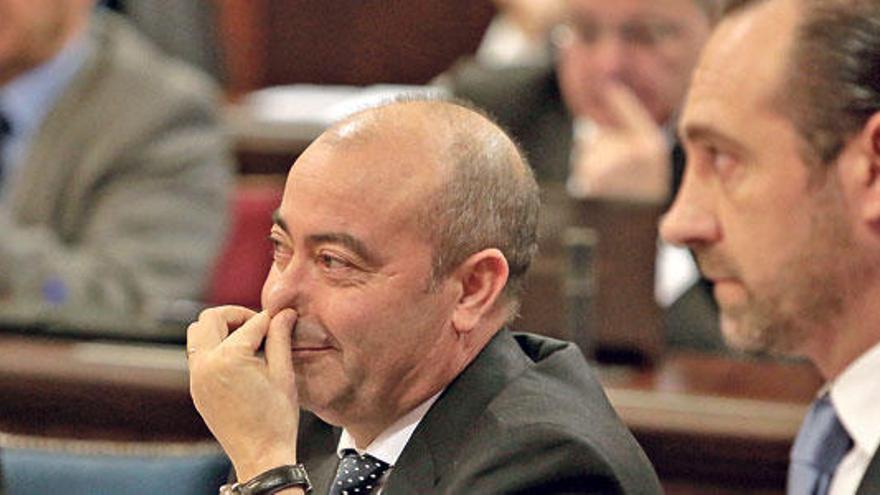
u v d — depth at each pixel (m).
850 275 6.09
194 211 13.47
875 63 5.91
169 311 12.26
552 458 5.60
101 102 13.53
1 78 13.47
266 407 5.82
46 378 10.88
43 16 13.24
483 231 5.75
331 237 5.64
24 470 8.16
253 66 21.02
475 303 5.79
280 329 5.75
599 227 10.84
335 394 5.78
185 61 18.36
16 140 13.55
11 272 12.65
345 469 5.95
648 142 13.19
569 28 13.76
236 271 13.62
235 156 16.91
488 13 21.03
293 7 21.67
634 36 13.46
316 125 17.23
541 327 10.57
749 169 6.08
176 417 10.84
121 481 8.10
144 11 18.05
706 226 6.19
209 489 8.08
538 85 14.65
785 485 10.15
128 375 10.78
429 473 5.74
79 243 13.32
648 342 10.96
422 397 5.86
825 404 6.59
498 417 5.72
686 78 13.52
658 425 10.15
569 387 5.97
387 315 5.68
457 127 5.80
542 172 14.34
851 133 5.94
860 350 6.27
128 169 13.45
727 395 10.54
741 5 6.18
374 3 21.52
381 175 5.66
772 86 6.00
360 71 21.52
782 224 6.07
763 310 6.20
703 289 12.06
